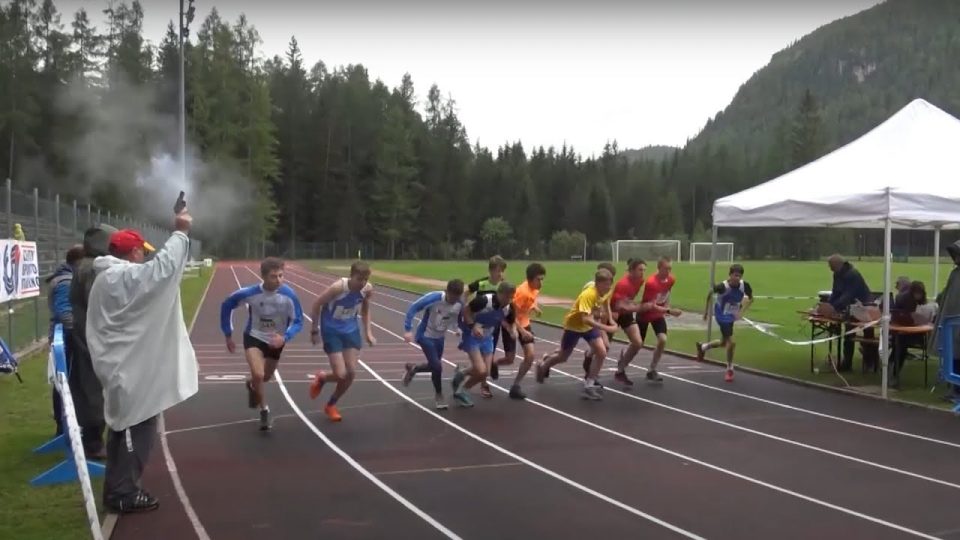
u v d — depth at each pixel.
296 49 99.31
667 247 87.56
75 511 6.33
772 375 13.60
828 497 7.05
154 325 6.07
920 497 7.07
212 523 6.24
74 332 7.18
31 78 57.78
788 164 104.94
